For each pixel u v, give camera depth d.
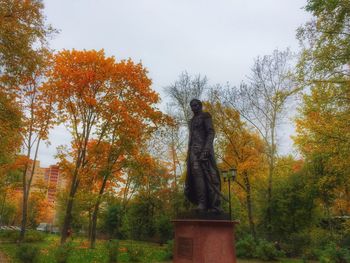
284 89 25.83
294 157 29.75
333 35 15.26
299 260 20.67
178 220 7.98
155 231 37.47
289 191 26.88
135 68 25.97
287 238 26.23
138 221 38.78
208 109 27.69
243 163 25.86
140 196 37.97
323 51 15.38
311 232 26.20
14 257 17.03
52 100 25.06
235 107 27.77
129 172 28.16
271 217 26.88
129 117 25.05
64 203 38.97
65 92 24.08
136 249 20.05
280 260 20.48
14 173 30.14
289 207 26.73
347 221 22.34
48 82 24.47
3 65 14.05
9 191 32.09
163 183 36.47
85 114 24.84
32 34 14.02
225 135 27.44
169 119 27.50
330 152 17.17
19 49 13.52
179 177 31.77
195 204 8.92
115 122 25.02
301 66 16.25
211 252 7.30
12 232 30.36
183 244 7.71
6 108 15.12
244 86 28.39
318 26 15.32
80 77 24.05
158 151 35.12
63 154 24.88
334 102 16.19
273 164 27.28
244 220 32.66
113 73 24.69
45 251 19.45
